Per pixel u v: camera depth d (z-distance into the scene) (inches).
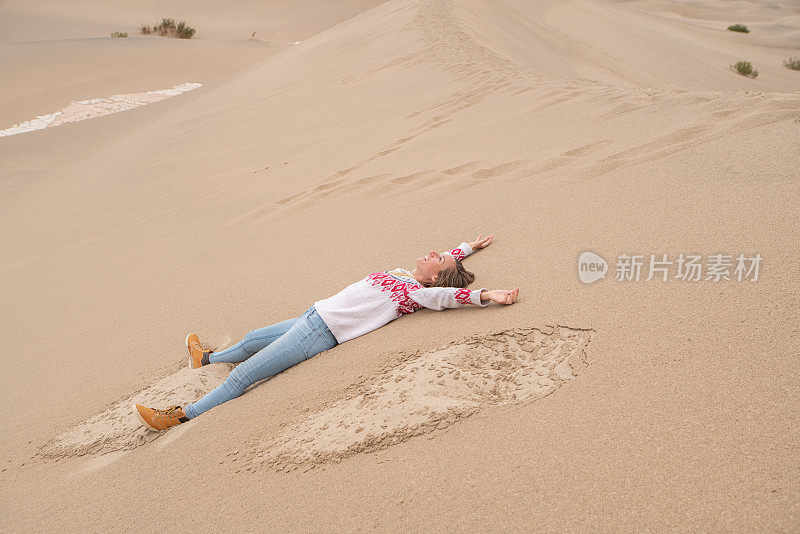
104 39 975.6
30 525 106.8
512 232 163.2
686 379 94.7
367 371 117.5
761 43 1207.6
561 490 81.4
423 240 175.0
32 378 165.9
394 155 251.0
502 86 308.3
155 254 228.8
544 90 284.0
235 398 127.6
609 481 81.0
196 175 319.3
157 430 124.6
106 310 195.3
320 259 182.7
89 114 665.6
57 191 386.0
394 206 203.2
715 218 138.6
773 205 136.6
